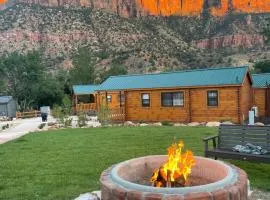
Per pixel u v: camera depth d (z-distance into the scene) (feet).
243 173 14.26
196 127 56.90
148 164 17.44
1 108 146.72
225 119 72.74
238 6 416.46
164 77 85.25
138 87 83.76
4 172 28.25
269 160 24.35
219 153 27.09
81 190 22.66
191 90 77.10
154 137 44.88
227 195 12.02
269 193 21.38
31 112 138.00
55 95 177.99
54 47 323.16
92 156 33.58
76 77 222.28
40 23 344.69
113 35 343.67
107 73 228.84
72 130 59.31
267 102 83.97
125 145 39.45
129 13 435.53
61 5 397.39
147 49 317.01
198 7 420.77
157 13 423.64
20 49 306.55
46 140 46.62
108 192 12.98
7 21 338.95
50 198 21.25
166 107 80.69
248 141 27.76
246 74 75.51
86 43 332.80
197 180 16.49
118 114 86.48
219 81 73.61
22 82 181.88
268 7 418.72
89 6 415.23
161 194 11.81
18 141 47.14
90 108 133.90
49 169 28.73
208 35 376.89
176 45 340.39
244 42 356.18
